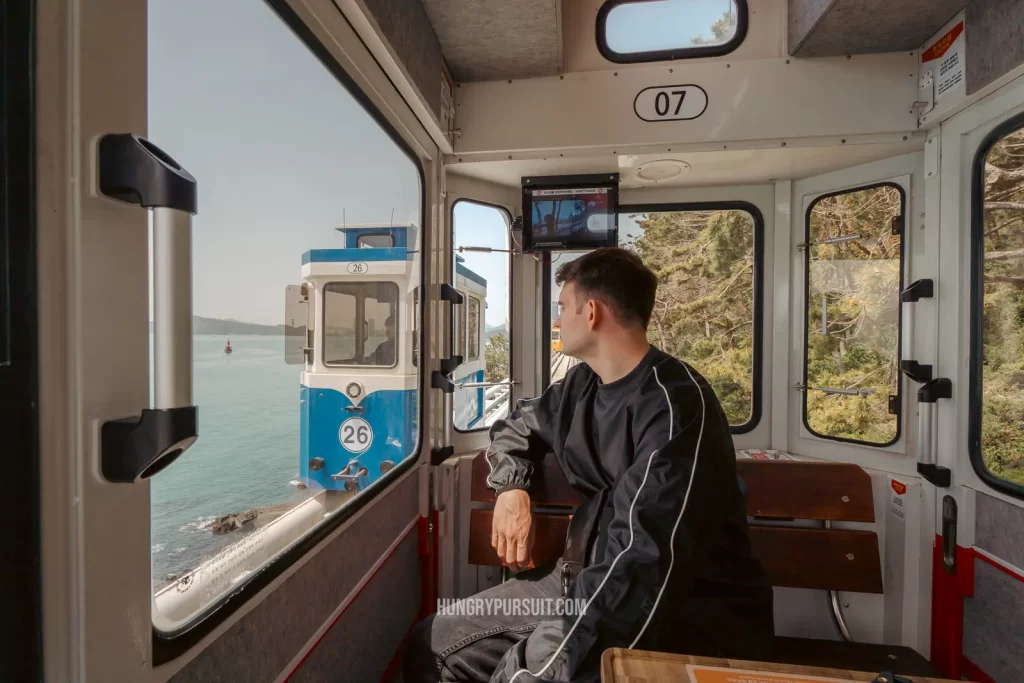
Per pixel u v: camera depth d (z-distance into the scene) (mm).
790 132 2033
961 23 1735
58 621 597
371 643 1646
